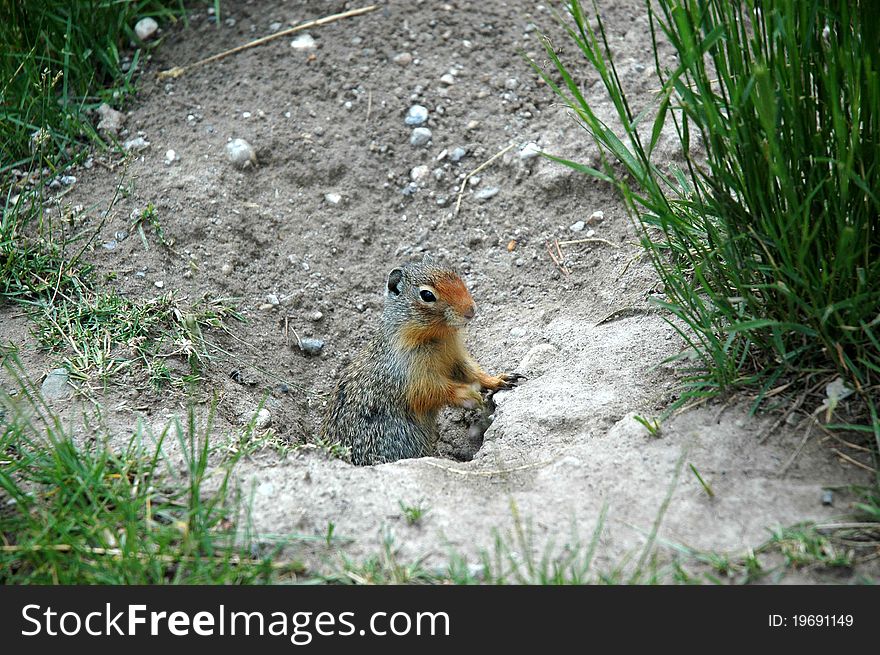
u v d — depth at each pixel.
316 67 9.61
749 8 5.27
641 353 6.77
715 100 5.64
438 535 5.28
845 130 5.17
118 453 6.04
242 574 5.04
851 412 5.61
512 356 7.66
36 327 7.30
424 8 10.11
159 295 7.84
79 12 9.54
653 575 4.80
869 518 5.02
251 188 8.85
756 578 4.79
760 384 5.97
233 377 7.58
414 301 7.21
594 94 9.23
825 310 5.51
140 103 9.41
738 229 5.85
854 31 5.21
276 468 5.89
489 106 9.38
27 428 6.27
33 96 9.05
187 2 10.27
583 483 5.55
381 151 9.13
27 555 5.11
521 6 10.08
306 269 8.55
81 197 8.56
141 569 4.97
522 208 8.81
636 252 8.02
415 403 7.45
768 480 5.34
